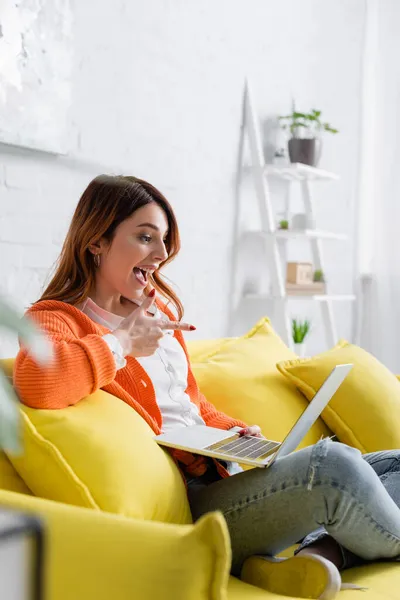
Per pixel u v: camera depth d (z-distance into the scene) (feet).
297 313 11.66
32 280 6.84
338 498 4.04
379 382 6.43
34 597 1.67
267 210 9.97
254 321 10.49
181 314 5.74
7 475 3.83
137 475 3.80
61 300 4.93
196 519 4.48
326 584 3.78
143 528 2.85
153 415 4.77
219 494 4.46
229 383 6.10
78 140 7.27
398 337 12.77
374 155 12.97
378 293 12.93
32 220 6.79
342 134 12.59
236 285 10.03
